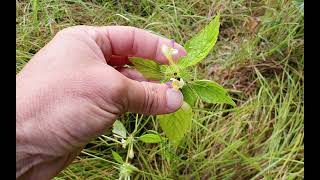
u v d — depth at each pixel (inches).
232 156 10.1
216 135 10.1
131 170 8.9
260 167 9.9
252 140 10.3
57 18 12.1
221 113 10.5
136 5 12.4
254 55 11.3
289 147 10.1
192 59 7.4
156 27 11.8
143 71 7.8
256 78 11.0
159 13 12.0
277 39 11.5
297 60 11.2
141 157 10.2
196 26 12.0
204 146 10.3
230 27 12.1
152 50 8.4
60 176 9.9
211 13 12.2
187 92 7.7
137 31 8.3
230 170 10.0
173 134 8.3
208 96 7.5
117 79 7.0
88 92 7.0
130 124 10.6
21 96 7.1
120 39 8.3
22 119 7.1
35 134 7.1
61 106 7.0
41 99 7.0
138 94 7.2
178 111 7.9
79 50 7.3
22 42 11.6
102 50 8.2
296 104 10.6
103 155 10.2
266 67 11.2
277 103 10.9
